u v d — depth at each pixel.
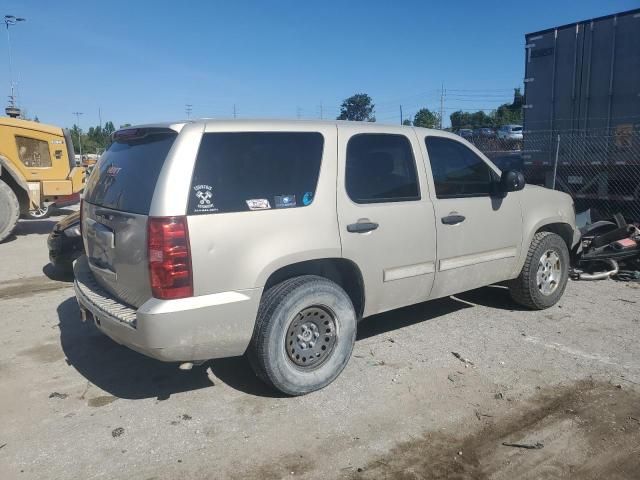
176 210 3.51
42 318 5.96
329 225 4.14
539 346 5.03
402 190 4.66
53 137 11.98
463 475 3.21
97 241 4.19
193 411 3.94
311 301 4.03
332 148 4.27
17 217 10.83
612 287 6.96
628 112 9.70
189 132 3.71
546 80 10.87
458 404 4.00
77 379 4.46
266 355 3.89
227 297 3.67
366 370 4.55
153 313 3.46
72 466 3.31
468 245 5.13
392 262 4.56
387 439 3.57
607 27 9.82
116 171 4.19
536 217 5.77
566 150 10.64
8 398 4.16
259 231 3.80
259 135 3.97
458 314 5.91
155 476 3.21
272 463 3.33
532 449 3.45
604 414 3.84
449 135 5.17
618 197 10.07
